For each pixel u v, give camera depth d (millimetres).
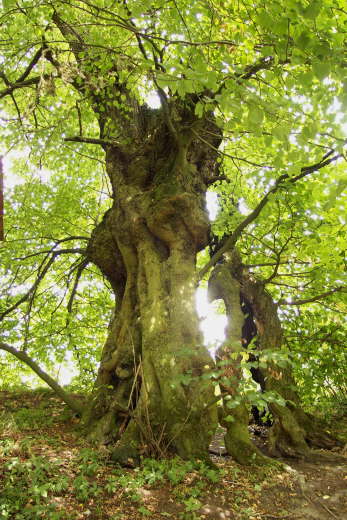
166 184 7574
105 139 8383
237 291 8781
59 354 11414
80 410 7117
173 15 5109
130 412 5992
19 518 4059
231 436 6387
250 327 9508
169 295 7078
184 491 4961
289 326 9766
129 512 4500
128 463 5438
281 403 4848
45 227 11289
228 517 4660
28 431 6488
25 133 7195
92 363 11188
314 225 7867
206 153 8891
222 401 6836
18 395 8859
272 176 8047
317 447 7660
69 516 4230
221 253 7938
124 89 9039
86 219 12898
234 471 5648
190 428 5879
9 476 4590
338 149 4016
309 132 3840
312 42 3414
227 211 9391
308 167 7547
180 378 5098
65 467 5098
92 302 12781
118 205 8133
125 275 8477
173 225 7480
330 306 9766
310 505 5133
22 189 10742
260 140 7980
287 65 7000
